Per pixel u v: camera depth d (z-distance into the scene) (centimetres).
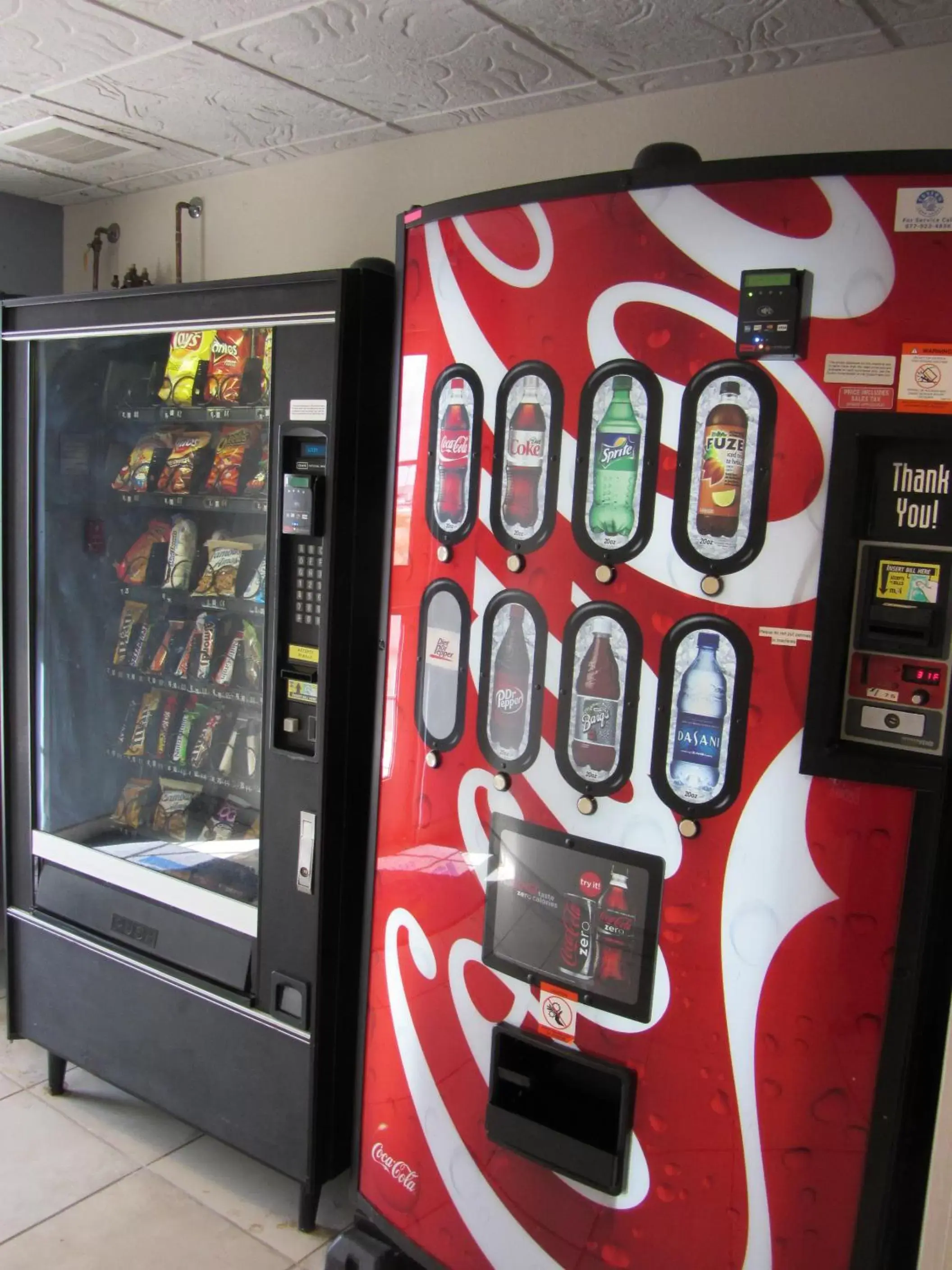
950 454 128
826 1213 140
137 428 249
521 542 156
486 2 170
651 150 149
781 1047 140
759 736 139
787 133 197
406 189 255
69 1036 239
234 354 210
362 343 186
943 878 133
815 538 134
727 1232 146
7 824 251
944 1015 139
